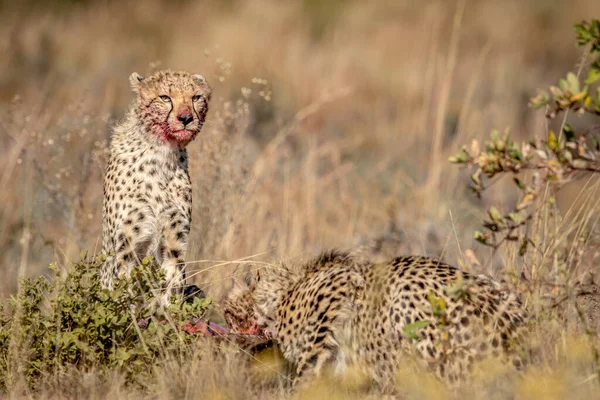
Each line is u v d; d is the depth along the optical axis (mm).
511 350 7312
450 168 16219
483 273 8312
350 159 18641
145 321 8797
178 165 10742
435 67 25562
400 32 30859
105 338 8438
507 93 23516
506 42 32031
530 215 7953
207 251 11273
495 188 15188
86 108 14156
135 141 10633
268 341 8789
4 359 8430
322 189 15398
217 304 9406
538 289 8328
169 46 29422
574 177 7852
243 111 13195
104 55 27469
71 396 7797
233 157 12289
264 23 31203
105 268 10641
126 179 10531
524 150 7707
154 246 10625
